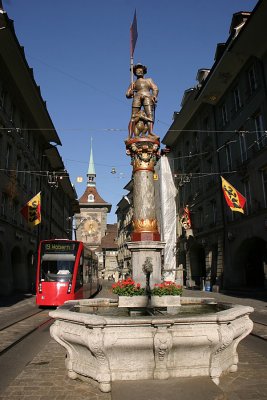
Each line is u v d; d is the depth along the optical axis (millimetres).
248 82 24688
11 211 25797
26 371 6473
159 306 8359
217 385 5160
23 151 29375
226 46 25234
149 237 9695
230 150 27531
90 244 93438
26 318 14141
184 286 38250
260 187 22562
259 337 9789
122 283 8570
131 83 11422
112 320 5234
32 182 33125
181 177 39375
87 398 5031
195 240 34562
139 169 10484
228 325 5645
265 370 6359
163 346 5172
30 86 26625
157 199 46625
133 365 5320
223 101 29109
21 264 28859
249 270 26469
